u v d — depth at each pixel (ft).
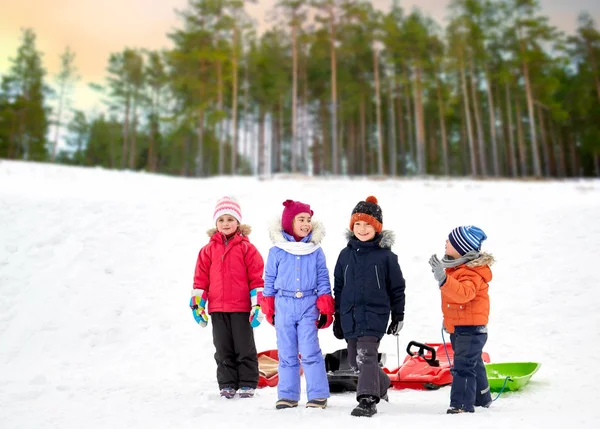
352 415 12.10
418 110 135.13
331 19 132.05
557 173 195.31
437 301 27.35
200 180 73.51
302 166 180.14
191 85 137.90
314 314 14.08
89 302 26.61
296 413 12.59
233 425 11.60
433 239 35.55
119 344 23.49
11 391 16.06
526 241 33.94
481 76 174.60
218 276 16.43
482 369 13.47
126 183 62.75
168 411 13.37
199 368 20.36
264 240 35.94
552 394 14.78
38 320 24.77
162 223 37.52
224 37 137.28
